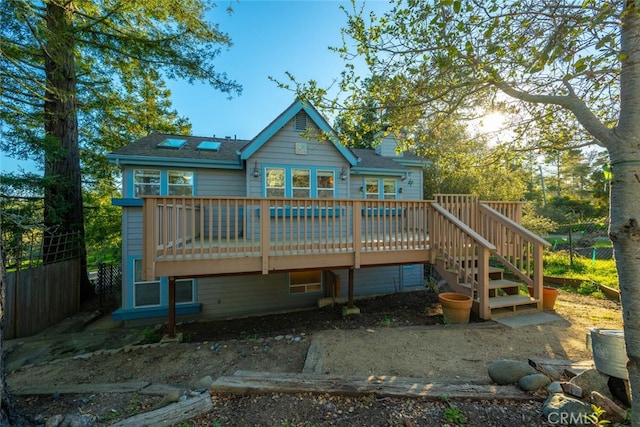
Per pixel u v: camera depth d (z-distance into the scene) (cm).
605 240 1147
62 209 764
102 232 1098
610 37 166
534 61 211
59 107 809
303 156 769
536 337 390
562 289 673
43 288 648
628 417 194
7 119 709
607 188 1133
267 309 770
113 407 266
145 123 1138
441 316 532
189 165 709
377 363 328
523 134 378
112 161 662
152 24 830
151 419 225
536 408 222
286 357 369
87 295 846
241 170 764
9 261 624
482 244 468
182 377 339
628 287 167
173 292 506
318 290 817
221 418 230
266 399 252
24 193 706
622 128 172
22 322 591
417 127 418
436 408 229
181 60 845
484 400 234
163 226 434
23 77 655
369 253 544
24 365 423
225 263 468
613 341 220
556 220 2012
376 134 447
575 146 344
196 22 805
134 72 966
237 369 346
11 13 600
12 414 239
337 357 346
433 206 572
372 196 886
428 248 580
